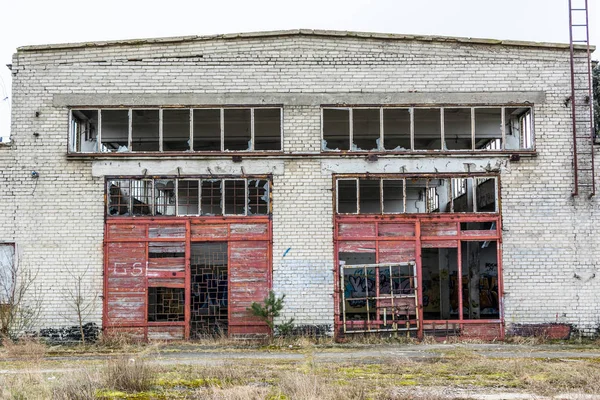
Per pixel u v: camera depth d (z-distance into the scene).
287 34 16.45
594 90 18.69
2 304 15.75
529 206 16.14
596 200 16.16
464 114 17.34
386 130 18.06
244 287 15.98
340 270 16.02
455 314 21.08
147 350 14.32
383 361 12.53
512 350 14.24
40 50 16.36
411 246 16.06
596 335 15.83
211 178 16.17
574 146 16.02
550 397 9.33
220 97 16.34
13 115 16.23
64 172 16.12
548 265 16.00
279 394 9.46
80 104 16.28
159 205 16.83
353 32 16.42
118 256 15.97
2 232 15.94
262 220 16.08
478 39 16.41
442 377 10.80
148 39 16.38
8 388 9.66
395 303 16.02
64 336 15.73
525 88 16.44
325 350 14.29
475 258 19.66
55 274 15.88
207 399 9.14
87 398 9.22
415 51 16.50
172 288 15.96
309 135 16.28
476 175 16.19
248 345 15.02
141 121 17.64
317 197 16.16
